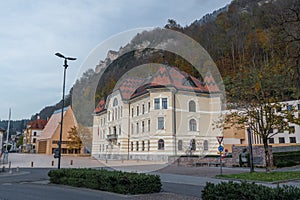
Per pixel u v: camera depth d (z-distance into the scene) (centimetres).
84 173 1116
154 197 861
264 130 1653
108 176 995
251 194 561
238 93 1697
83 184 1113
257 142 3509
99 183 1038
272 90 1692
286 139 3566
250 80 1686
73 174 1177
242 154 2394
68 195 921
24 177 1725
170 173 1862
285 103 1731
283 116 1627
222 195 612
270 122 1616
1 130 4384
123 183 945
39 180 1524
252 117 1702
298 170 1964
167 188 1130
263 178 1412
